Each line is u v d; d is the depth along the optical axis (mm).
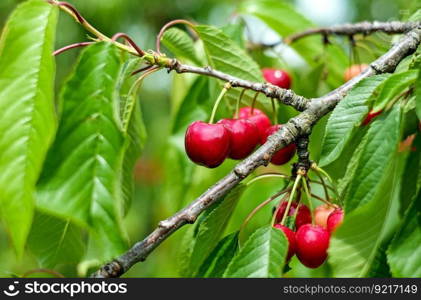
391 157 574
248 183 639
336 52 861
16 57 556
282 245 600
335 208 649
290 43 861
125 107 639
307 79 856
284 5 872
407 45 662
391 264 580
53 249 697
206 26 707
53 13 564
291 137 619
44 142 539
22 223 533
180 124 813
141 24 1574
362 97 600
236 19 876
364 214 587
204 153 641
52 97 548
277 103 738
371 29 806
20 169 540
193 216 584
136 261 576
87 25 603
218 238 655
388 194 588
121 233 536
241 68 725
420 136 671
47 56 556
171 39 722
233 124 658
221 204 631
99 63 556
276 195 652
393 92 567
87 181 541
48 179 538
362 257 596
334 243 596
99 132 547
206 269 651
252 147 662
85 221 536
